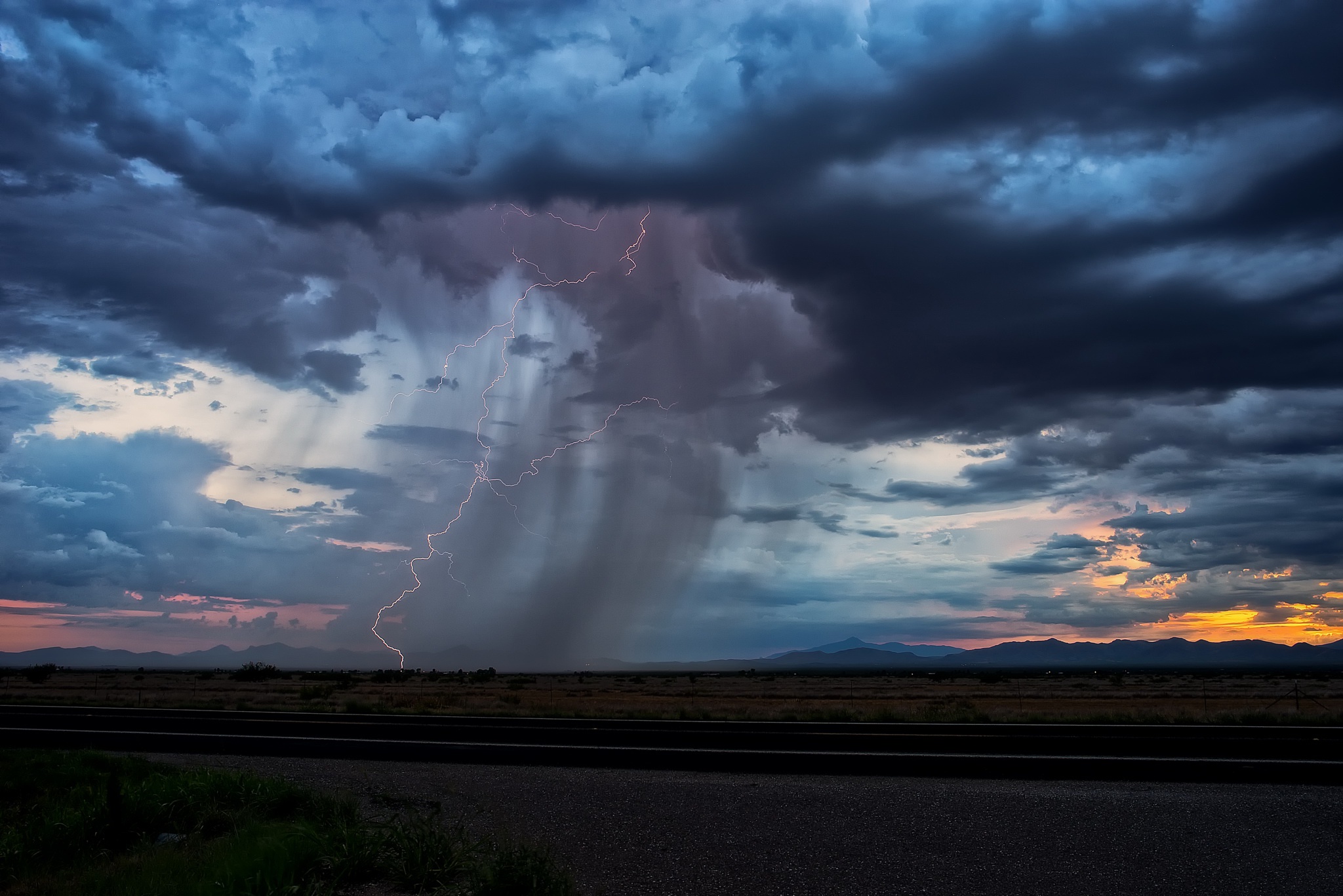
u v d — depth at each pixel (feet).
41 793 46.60
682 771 53.72
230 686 258.78
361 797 44.16
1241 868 31.37
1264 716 92.48
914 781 49.03
